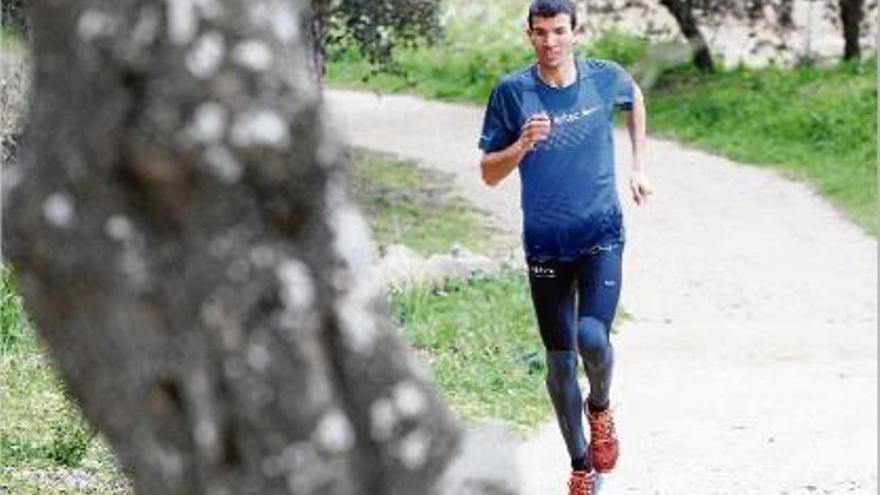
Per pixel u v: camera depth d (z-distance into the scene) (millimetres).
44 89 4219
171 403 4223
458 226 45250
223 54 4121
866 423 21594
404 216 46281
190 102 4105
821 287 37062
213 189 4141
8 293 22812
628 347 29000
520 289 31844
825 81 61312
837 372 26047
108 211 4168
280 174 4164
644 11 69062
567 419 15461
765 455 19703
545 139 14781
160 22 4113
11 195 4238
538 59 14867
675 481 18469
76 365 4277
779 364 27219
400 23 45594
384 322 4336
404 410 4324
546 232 14922
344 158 4258
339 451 4230
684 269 39125
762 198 48094
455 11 76312
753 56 68688
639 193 15203
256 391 4184
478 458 4383
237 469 4215
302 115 4176
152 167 4121
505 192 50188
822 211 46125
